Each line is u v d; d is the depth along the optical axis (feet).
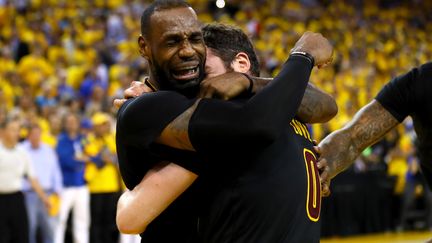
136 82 10.18
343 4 93.71
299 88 9.11
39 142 37.45
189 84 9.41
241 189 9.23
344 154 12.57
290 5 89.10
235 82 9.28
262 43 73.10
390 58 82.02
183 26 9.23
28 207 36.78
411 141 52.44
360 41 84.48
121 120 9.36
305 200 9.63
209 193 9.42
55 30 64.13
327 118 10.48
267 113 8.76
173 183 9.21
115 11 69.10
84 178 38.32
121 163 9.77
